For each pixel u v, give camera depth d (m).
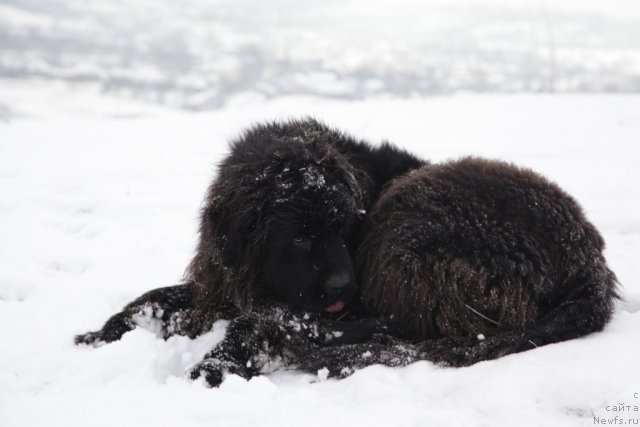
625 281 5.19
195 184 9.70
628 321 4.23
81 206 8.71
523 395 3.15
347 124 13.48
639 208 7.12
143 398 3.45
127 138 14.01
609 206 7.28
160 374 3.96
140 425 3.13
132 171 10.71
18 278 5.93
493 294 4.12
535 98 16.72
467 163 4.68
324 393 3.54
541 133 11.82
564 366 3.38
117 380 3.74
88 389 3.68
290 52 55.66
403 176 4.87
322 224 4.20
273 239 4.20
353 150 5.18
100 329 4.76
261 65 48.22
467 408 3.14
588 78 25.16
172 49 63.19
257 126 5.06
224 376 3.85
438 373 3.65
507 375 3.33
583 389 3.13
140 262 6.46
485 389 3.23
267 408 3.23
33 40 70.12
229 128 14.26
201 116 16.92
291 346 4.27
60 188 9.67
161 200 8.80
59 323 4.94
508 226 4.21
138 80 45.66
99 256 6.68
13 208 8.62
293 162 4.25
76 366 3.99
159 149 12.49
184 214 8.22
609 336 3.90
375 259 4.48
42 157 12.19
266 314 4.35
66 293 5.61
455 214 4.28
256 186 4.25
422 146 10.95
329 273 4.16
